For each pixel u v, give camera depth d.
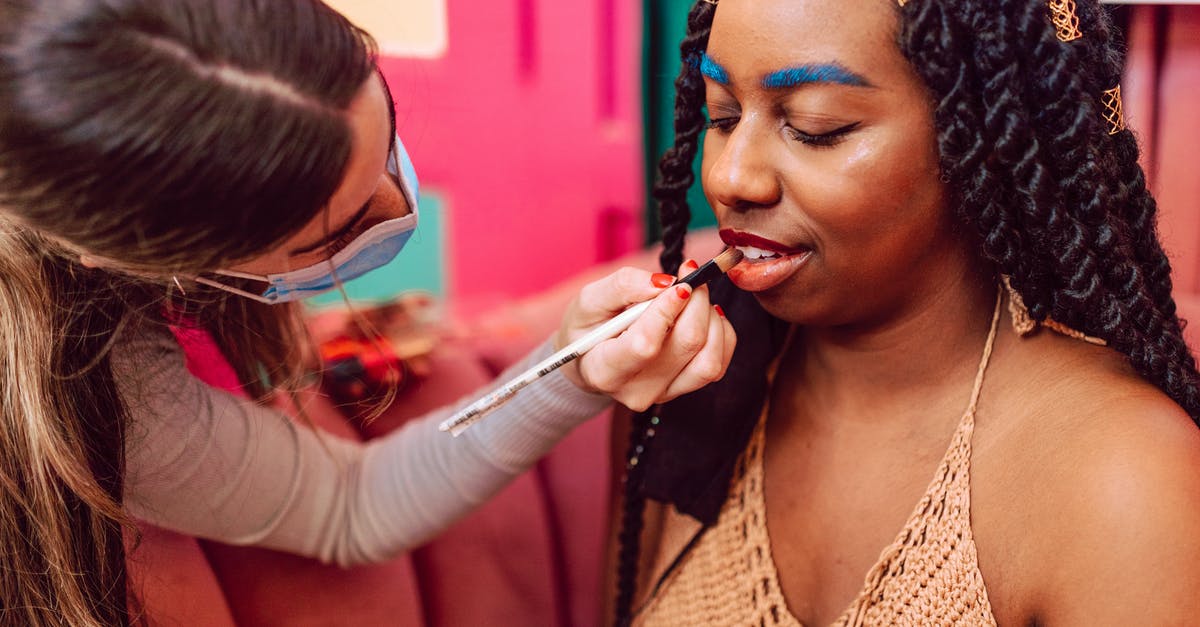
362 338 1.05
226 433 0.79
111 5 0.45
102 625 0.71
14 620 0.70
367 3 1.40
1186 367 0.60
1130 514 0.52
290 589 0.90
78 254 0.58
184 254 0.50
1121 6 1.09
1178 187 1.14
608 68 1.55
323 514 0.87
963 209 0.56
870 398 0.67
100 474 0.69
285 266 0.59
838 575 0.68
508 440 0.80
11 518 0.67
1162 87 1.12
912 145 0.54
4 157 0.46
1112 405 0.55
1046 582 0.56
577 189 1.60
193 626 0.84
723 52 0.56
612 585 0.88
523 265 1.62
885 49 0.52
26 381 0.64
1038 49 0.53
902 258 0.58
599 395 0.75
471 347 1.11
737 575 0.73
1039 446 0.57
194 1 0.47
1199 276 1.15
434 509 0.85
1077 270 0.55
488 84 1.52
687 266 0.62
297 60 0.48
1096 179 0.55
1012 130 0.53
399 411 1.00
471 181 1.55
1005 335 0.62
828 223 0.56
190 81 0.46
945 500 0.61
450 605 1.02
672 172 0.71
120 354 0.71
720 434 0.74
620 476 0.86
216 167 0.47
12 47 0.45
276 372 0.87
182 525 0.81
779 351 0.76
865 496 0.67
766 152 0.57
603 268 1.32
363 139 0.51
